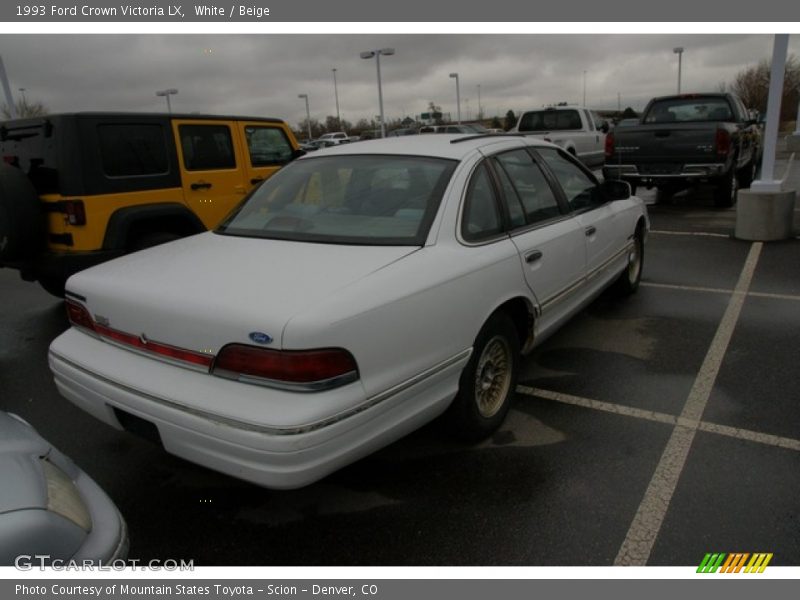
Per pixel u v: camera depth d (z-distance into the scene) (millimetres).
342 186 3398
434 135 3969
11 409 4016
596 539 2594
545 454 3229
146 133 5898
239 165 6902
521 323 3617
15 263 5676
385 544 2619
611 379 4090
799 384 3904
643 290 6074
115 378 2615
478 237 3162
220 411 2273
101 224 5500
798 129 25891
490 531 2670
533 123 16609
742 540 2551
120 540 2049
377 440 2496
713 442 3281
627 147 10367
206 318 2375
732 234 8414
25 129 5523
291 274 2623
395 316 2516
